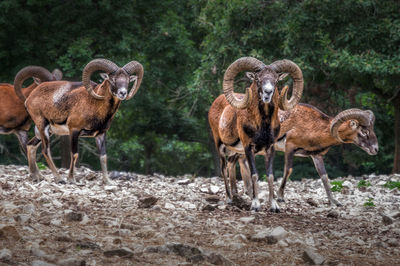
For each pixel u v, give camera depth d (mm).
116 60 66438
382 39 56469
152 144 107688
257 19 62188
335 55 55094
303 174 82000
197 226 24531
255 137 29469
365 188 42531
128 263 16891
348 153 76188
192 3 75812
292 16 57812
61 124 37312
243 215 28625
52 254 16938
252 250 20375
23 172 43031
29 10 65688
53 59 68000
